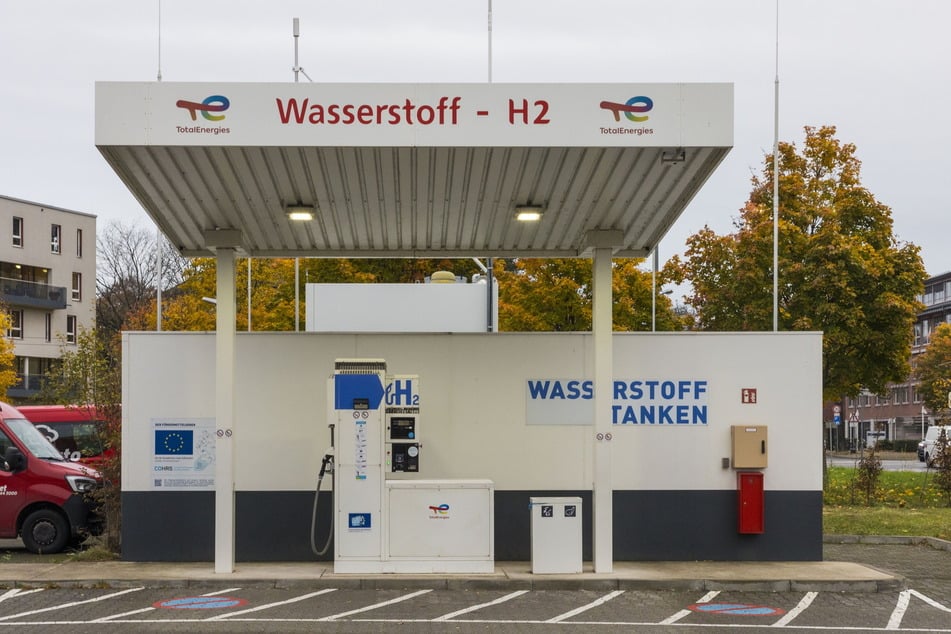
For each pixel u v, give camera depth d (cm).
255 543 1361
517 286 3419
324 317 2270
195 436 1359
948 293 8594
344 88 1084
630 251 1532
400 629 959
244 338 1378
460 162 1150
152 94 1077
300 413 1375
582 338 1398
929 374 6228
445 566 1248
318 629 955
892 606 1117
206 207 1281
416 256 1577
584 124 1091
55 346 6378
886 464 4562
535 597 1152
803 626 998
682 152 1121
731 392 1394
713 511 1384
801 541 1381
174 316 4003
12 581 1195
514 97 1089
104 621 991
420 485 1252
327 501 1369
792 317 2705
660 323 3472
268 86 1082
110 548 1420
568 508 1255
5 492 1548
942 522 1844
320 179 1203
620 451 1386
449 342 1389
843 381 2700
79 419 1944
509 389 1388
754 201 2884
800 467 1388
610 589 1210
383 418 1255
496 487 1382
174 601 1109
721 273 2900
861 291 2681
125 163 1138
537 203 1300
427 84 1088
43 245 6331
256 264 4019
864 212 2803
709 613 1066
